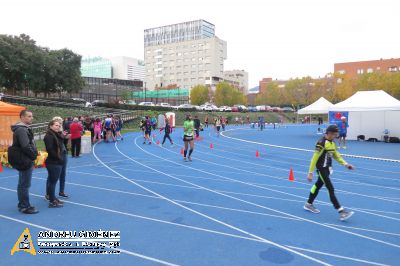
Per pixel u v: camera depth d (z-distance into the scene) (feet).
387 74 231.50
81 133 49.70
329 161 21.75
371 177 36.99
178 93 304.09
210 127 147.02
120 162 44.98
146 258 15.46
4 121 46.65
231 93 252.21
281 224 20.43
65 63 155.22
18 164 21.03
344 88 233.35
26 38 144.36
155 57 405.80
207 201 25.54
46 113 107.96
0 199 25.34
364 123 87.45
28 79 139.44
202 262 15.07
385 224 20.80
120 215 21.72
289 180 34.65
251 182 33.27
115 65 580.71
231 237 18.13
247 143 76.89
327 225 20.40
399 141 80.12
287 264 14.98
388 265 15.11
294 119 235.61
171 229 19.24
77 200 25.29
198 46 374.02
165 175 36.22
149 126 71.31
